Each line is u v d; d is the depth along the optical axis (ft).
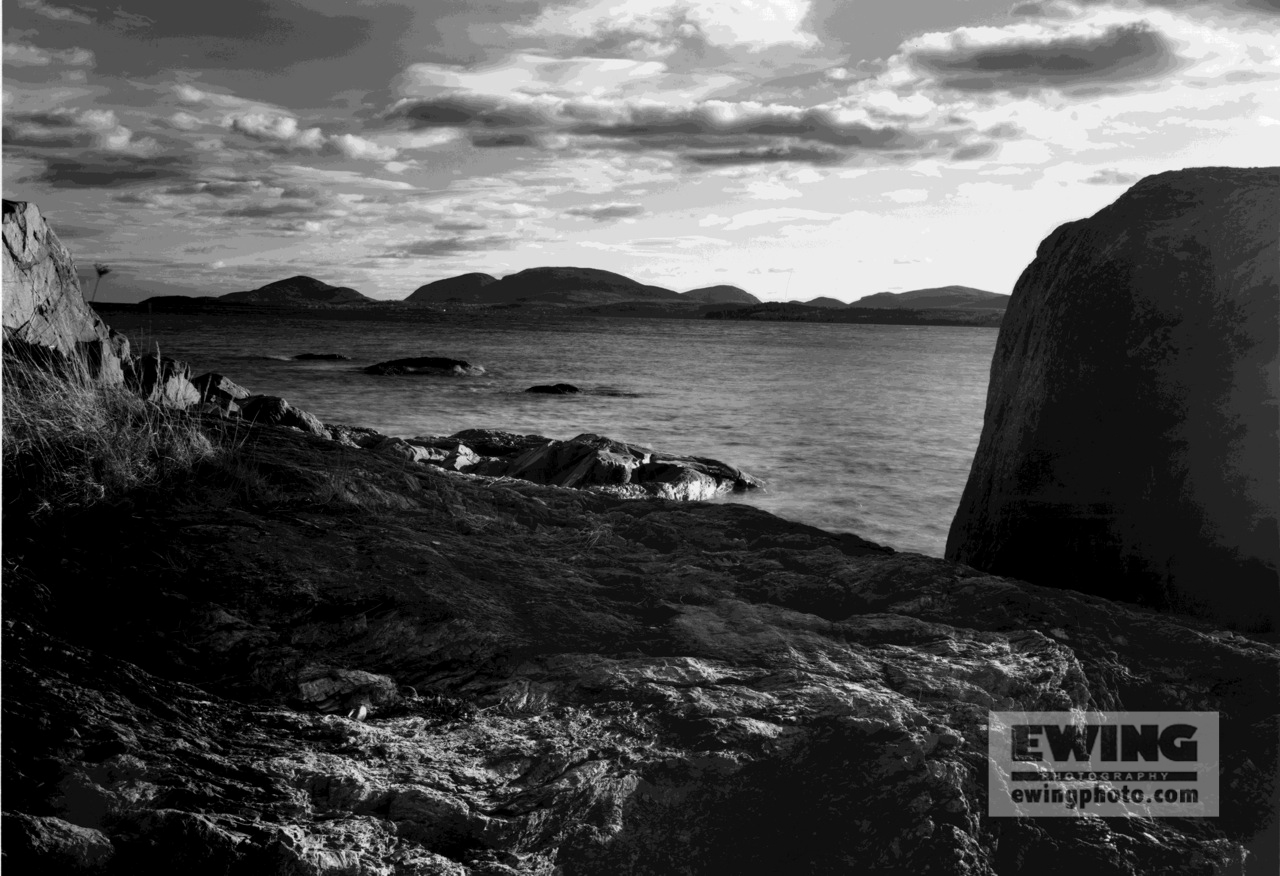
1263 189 19.24
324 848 9.34
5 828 8.41
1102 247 20.71
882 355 291.58
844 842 10.41
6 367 19.04
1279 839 11.78
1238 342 18.61
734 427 94.89
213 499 17.85
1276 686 14.64
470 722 12.48
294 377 141.28
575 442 55.83
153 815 9.18
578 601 15.93
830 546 20.10
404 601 14.87
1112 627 16.10
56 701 10.77
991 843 10.62
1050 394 20.94
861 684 13.25
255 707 12.31
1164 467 19.06
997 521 21.72
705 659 14.12
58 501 15.80
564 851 10.02
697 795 10.85
